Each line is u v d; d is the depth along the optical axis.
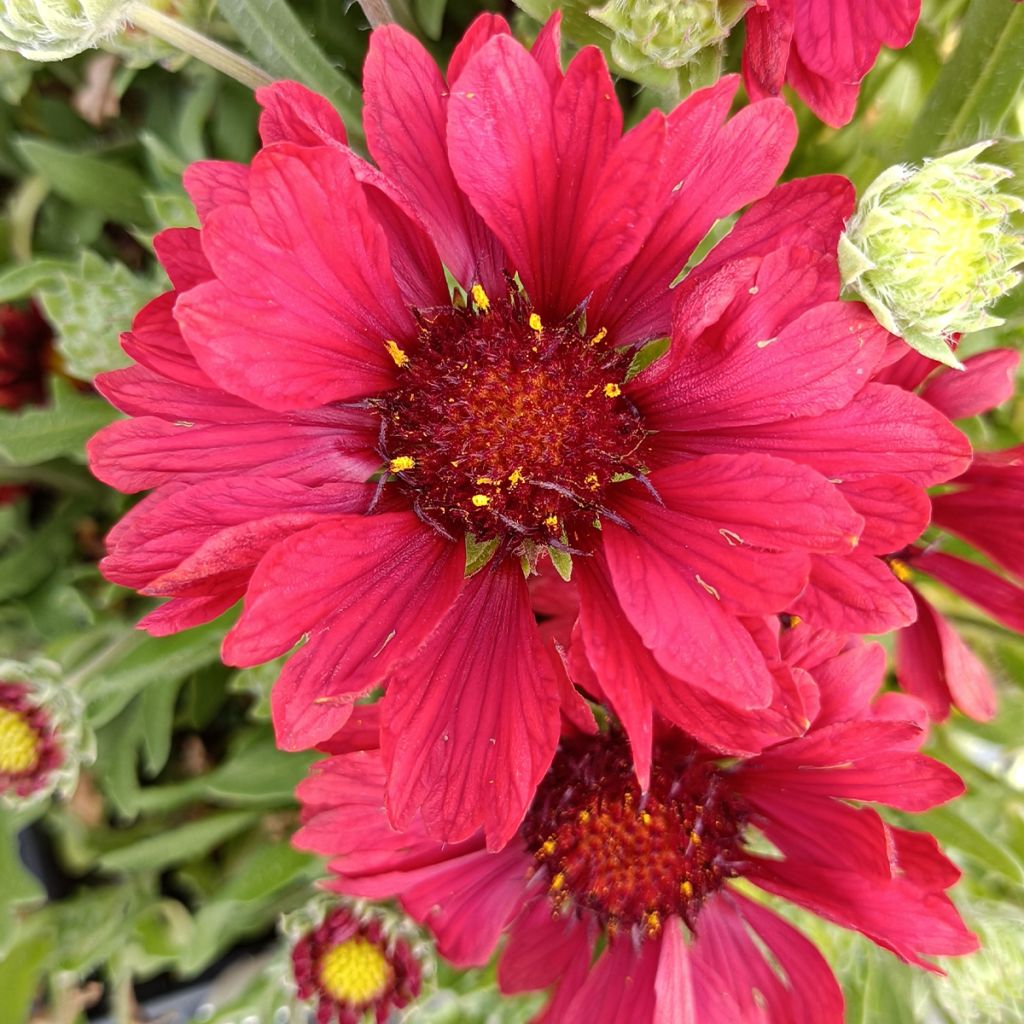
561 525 0.09
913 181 0.09
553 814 0.11
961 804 0.15
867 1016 0.14
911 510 0.08
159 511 0.08
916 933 0.09
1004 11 0.10
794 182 0.08
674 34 0.08
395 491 0.09
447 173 0.09
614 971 0.11
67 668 0.14
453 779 0.08
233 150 0.14
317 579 0.07
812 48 0.08
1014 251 0.09
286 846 0.14
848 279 0.08
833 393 0.08
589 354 0.09
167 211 0.13
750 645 0.07
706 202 0.08
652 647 0.07
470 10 0.13
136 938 0.16
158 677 0.14
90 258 0.13
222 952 0.17
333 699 0.07
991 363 0.11
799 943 0.11
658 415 0.09
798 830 0.10
